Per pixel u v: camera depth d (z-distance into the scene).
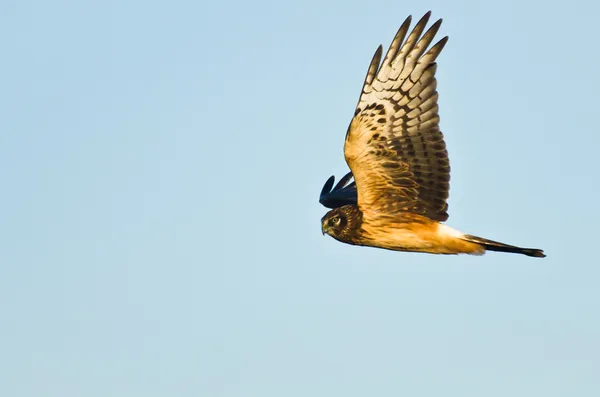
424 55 15.56
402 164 15.81
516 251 15.76
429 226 16.02
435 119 15.61
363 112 15.62
